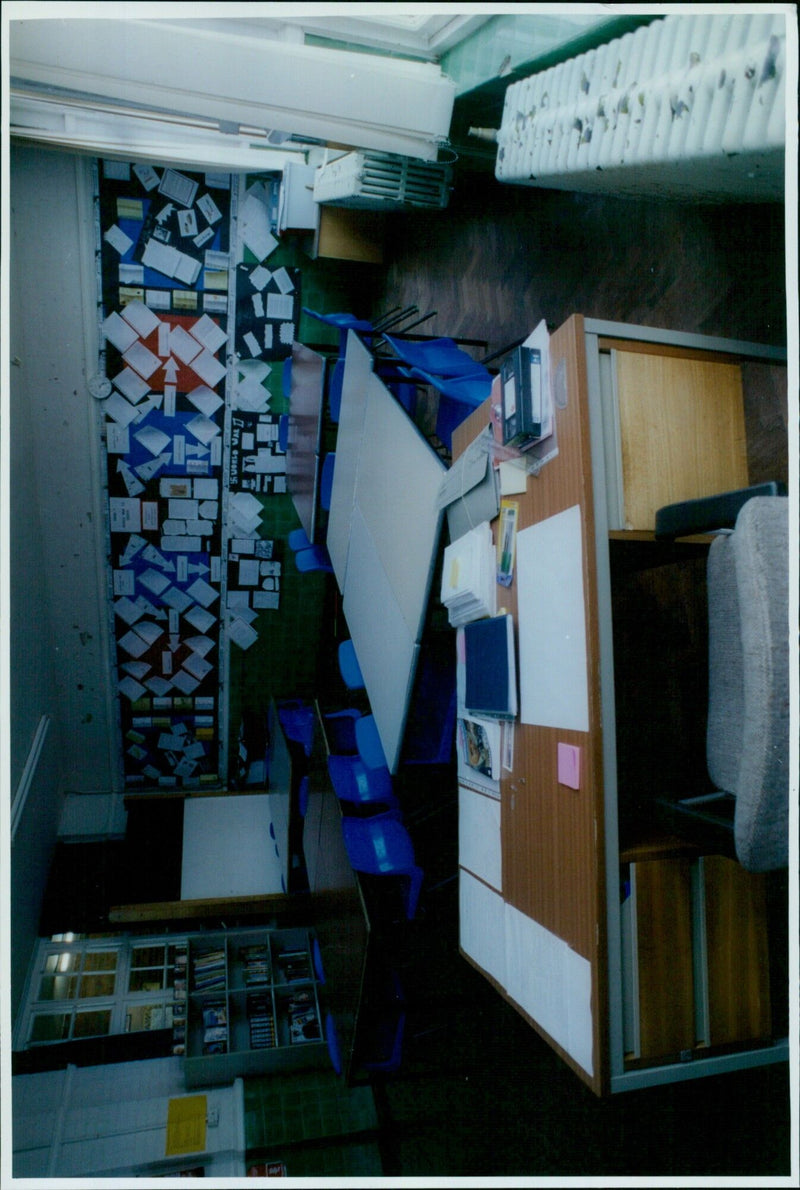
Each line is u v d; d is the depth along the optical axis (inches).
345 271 199.6
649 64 58.6
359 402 110.7
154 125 151.6
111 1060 158.6
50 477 193.0
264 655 219.6
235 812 216.5
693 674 80.2
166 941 184.7
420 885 100.8
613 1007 51.4
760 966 57.9
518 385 60.1
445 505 79.0
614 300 96.7
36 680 183.8
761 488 45.9
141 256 185.5
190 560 207.5
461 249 142.6
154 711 217.5
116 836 210.8
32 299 180.7
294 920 193.2
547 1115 92.3
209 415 199.0
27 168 173.0
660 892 54.7
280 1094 152.2
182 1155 140.0
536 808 60.2
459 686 77.0
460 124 109.7
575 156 70.3
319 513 130.2
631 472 57.2
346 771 115.3
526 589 62.1
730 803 59.0
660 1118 76.8
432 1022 123.3
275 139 124.4
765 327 73.4
